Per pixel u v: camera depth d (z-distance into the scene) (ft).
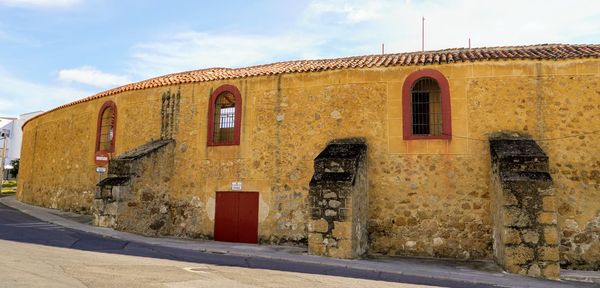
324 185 37.06
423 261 37.86
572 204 37.55
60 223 50.11
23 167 83.66
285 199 44.96
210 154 49.03
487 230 38.88
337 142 43.45
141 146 52.80
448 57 43.19
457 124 40.88
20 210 65.16
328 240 36.45
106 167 56.65
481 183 39.68
